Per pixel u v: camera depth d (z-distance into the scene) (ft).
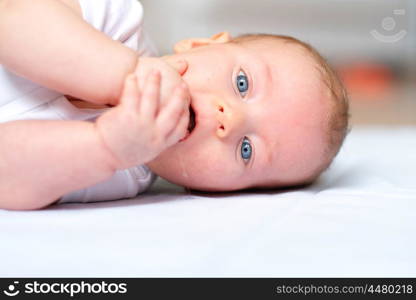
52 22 3.53
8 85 3.75
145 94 3.35
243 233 3.01
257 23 12.95
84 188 3.79
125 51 3.59
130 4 4.67
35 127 3.44
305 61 4.28
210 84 3.91
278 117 4.03
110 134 3.33
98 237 2.93
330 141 4.33
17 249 2.75
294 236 3.00
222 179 4.05
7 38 3.54
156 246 2.80
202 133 3.87
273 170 4.18
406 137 7.30
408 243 2.94
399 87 13.33
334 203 3.77
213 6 12.83
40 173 3.40
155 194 4.39
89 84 3.54
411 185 4.54
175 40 12.97
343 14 13.07
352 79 13.20
